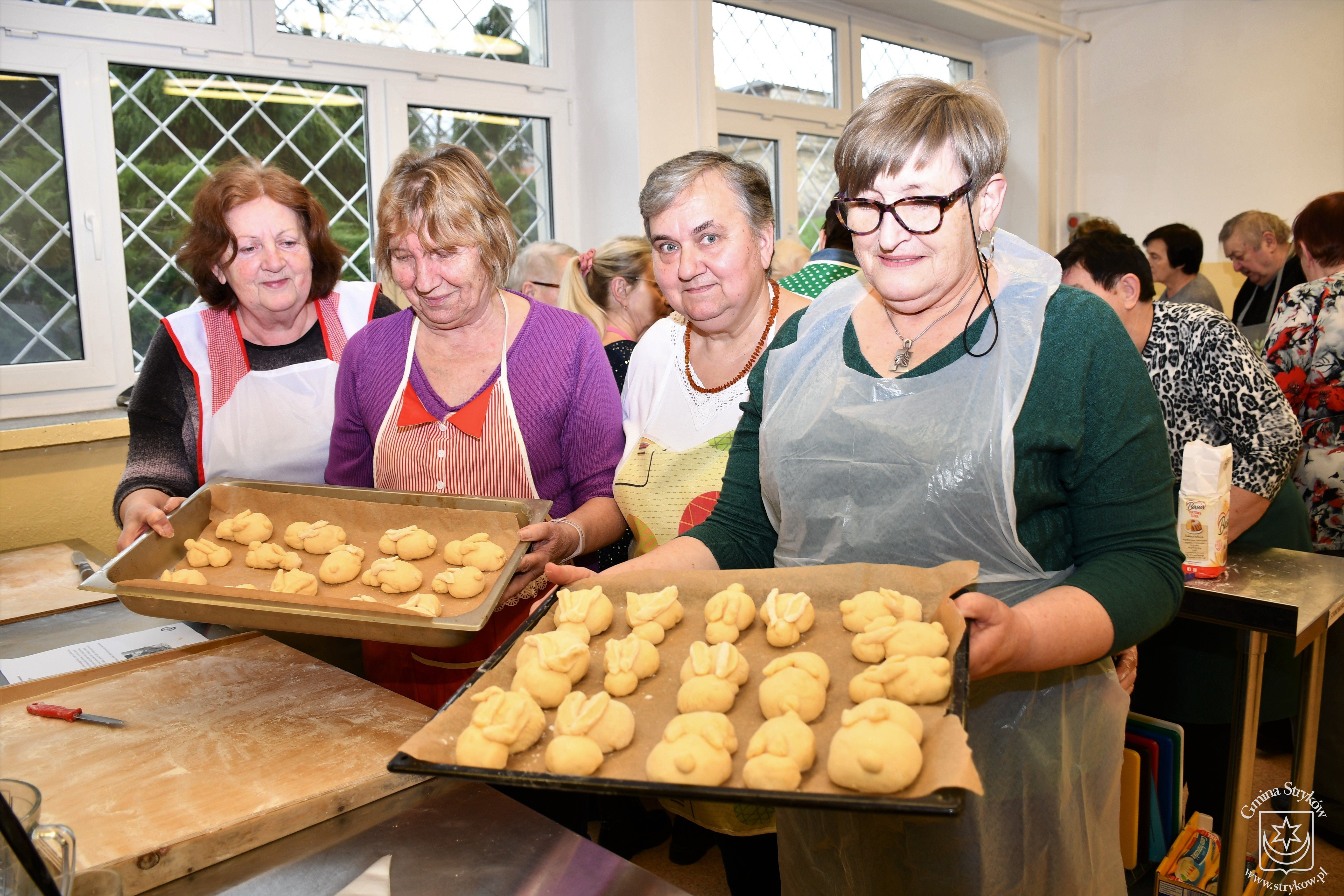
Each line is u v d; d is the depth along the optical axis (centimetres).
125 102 246
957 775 62
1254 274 326
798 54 411
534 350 142
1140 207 496
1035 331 90
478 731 77
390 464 145
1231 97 462
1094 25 496
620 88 314
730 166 130
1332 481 206
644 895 72
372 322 151
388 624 102
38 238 238
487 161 320
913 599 89
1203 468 145
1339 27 431
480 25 311
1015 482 90
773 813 125
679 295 132
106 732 97
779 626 92
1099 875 104
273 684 109
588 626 99
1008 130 89
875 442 96
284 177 150
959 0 427
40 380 239
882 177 87
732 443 126
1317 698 158
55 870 66
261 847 80
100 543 234
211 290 156
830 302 110
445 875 76
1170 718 187
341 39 280
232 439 161
